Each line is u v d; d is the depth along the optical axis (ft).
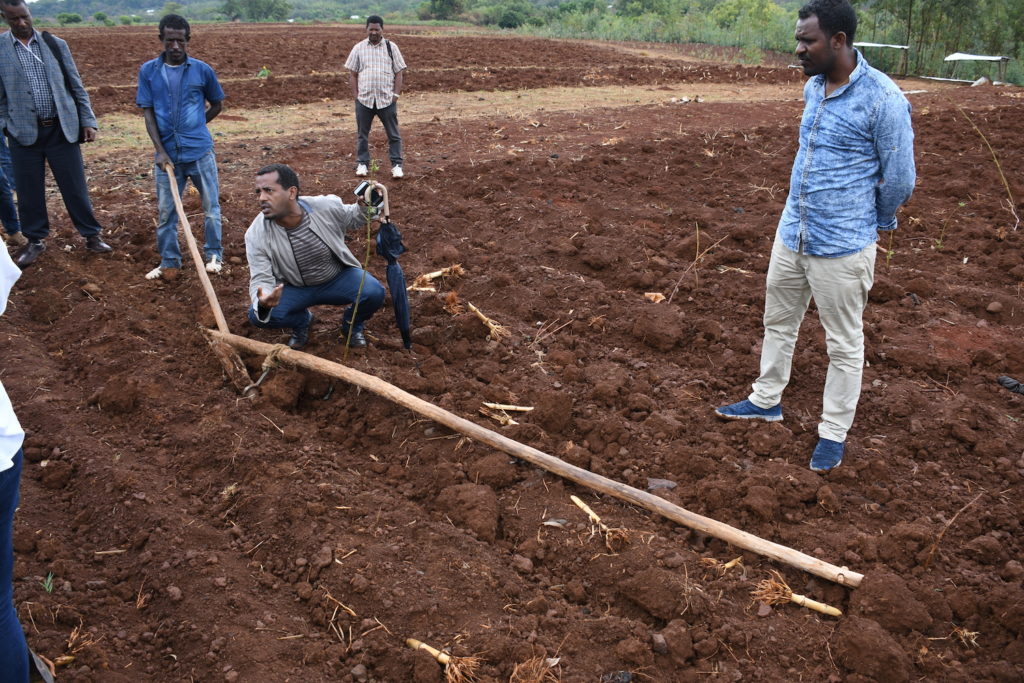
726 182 30.01
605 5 189.57
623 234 24.26
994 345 18.34
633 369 17.42
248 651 10.16
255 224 15.55
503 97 53.62
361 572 11.37
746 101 53.26
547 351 17.99
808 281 13.41
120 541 12.12
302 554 11.82
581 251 22.88
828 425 13.91
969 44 75.61
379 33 28.48
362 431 15.02
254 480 13.17
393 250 16.43
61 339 18.22
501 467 13.56
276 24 149.28
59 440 14.19
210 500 12.99
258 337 18.15
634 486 13.58
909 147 12.21
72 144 21.11
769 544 11.89
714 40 109.19
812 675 10.24
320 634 10.67
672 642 10.43
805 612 11.19
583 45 98.22
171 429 14.62
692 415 15.60
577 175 30.48
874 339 18.42
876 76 12.17
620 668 10.27
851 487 13.55
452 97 53.21
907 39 78.38
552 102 51.42
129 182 29.43
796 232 13.14
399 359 17.22
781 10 119.85
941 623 10.97
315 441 14.56
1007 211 26.55
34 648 10.06
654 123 42.16
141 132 38.86
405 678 10.11
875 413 15.56
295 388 15.69
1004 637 10.80
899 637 10.75
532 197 27.76
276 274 16.01
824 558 12.05
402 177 29.27
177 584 11.22
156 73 19.66
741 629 10.79
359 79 28.86
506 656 10.31
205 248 21.34
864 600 11.01
